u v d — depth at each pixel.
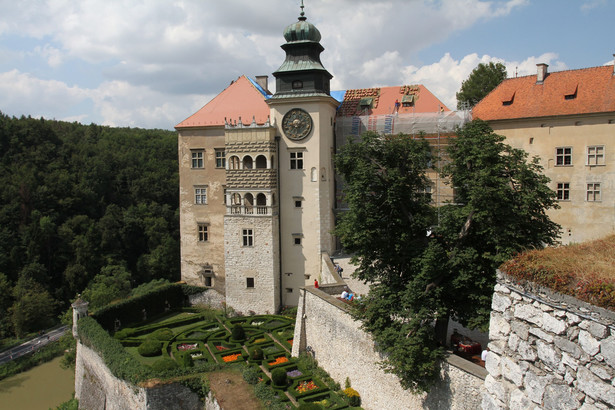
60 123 120.31
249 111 51.62
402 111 49.81
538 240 22.95
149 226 86.12
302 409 26.41
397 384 25.41
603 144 41.66
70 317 51.59
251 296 47.25
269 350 37.06
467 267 23.31
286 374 31.09
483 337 30.22
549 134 43.81
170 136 128.12
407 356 22.52
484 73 67.19
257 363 34.69
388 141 27.41
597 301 9.32
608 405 9.03
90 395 36.72
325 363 32.84
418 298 23.45
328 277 44.19
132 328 45.03
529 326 11.17
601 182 41.94
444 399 22.16
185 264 54.19
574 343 9.85
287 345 37.97
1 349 58.34
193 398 29.61
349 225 26.73
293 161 47.47
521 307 11.46
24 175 80.06
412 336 23.09
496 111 46.38
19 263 72.44
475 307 23.45
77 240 76.94
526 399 11.16
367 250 27.08
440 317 23.41
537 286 10.92
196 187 53.31
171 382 29.17
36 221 75.75
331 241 48.25
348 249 28.81
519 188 23.78
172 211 94.44
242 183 46.94
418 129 47.53
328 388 30.17
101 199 88.56
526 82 46.81
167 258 82.81
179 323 45.69
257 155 46.41
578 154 42.75
